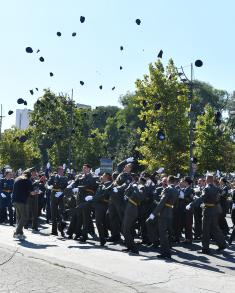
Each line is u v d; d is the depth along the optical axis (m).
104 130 57.25
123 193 11.15
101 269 8.34
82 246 10.93
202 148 37.00
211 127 37.28
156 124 29.14
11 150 51.44
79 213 12.09
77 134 39.59
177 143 28.83
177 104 29.05
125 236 10.31
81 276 7.72
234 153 39.72
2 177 17.14
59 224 12.67
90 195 11.67
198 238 13.20
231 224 17.72
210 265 9.34
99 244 11.45
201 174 36.31
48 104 37.59
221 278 7.86
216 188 10.80
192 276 7.92
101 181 11.92
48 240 11.74
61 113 37.91
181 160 28.95
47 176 18.28
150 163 29.03
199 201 10.77
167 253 9.84
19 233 11.73
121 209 11.12
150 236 11.40
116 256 9.66
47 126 37.94
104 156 43.22
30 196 13.88
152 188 12.09
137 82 29.91
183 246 11.86
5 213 16.31
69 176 17.61
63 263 8.64
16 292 6.63
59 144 39.03
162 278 7.72
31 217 14.45
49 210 16.17
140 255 9.97
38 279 7.45
